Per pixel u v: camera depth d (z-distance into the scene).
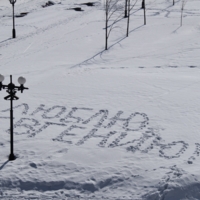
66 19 57.03
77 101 24.47
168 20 49.72
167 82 27.33
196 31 44.28
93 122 21.62
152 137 19.50
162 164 16.75
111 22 50.88
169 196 14.68
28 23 55.91
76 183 15.78
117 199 14.73
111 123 21.39
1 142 19.62
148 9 58.12
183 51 36.97
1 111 23.33
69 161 17.44
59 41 44.22
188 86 26.31
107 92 25.73
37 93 26.11
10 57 39.41
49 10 65.56
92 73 30.77
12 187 15.82
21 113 23.05
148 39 42.16
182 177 15.33
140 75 29.45
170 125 20.70
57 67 34.53
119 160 17.39
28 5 73.56
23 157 18.08
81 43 42.41
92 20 54.03
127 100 24.25
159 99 24.12
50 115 22.72
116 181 15.73
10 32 50.81
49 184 15.81
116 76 29.28
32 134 20.45
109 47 40.41
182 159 17.14
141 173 16.08
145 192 14.88
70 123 21.64
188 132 19.77
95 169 16.62
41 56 38.97
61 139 19.78
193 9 57.47
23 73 33.12
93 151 18.31
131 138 19.52
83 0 73.44
